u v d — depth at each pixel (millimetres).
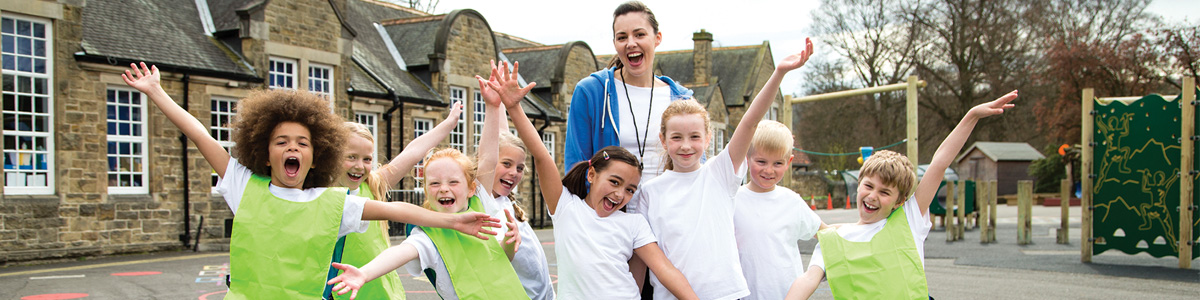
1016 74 36750
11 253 12273
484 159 3988
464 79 21969
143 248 14234
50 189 13266
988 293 8969
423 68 21250
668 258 3838
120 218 13969
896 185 4086
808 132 41594
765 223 4199
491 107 3926
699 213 3832
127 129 14383
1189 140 10523
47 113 13266
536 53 26766
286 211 3414
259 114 3463
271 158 3453
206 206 15250
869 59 37406
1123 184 11273
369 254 4141
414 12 26531
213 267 11695
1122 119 11188
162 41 15055
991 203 16812
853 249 4059
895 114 38562
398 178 4492
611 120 4359
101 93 13789
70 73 13375
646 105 4434
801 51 3543
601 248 3732
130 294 8969
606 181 3752
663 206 3896
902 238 4098
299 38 17000
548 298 4586
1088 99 11523
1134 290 9086
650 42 4316
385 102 19094
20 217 12656
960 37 35875
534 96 25625
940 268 11578
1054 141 43750
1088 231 11789
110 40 14156
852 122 39094
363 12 23312
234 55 16078
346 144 3791
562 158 25469
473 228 3525
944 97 37219
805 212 4395
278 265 3332
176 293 9055
